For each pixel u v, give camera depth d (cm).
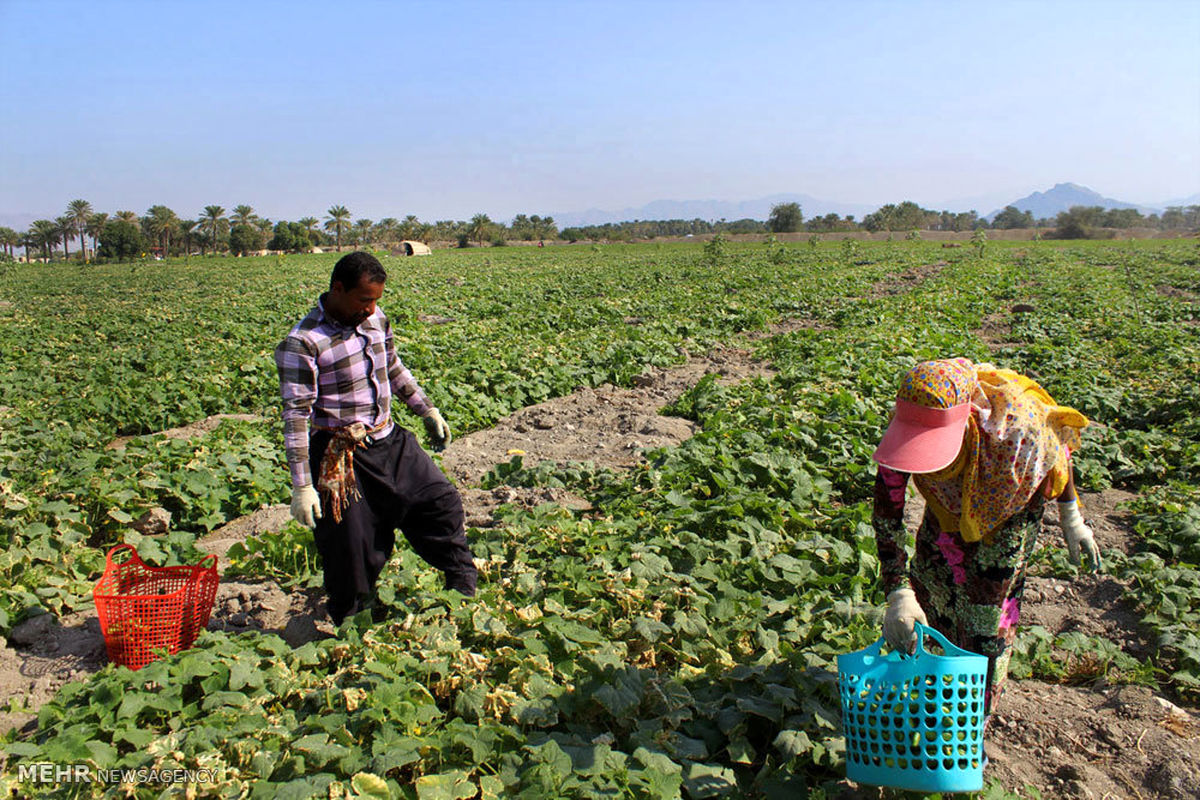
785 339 1552
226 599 512
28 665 443
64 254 15012
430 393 1002
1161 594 479
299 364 411
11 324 2286
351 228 14862
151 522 638
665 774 303
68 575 539
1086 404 989
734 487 632
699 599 447
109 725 341
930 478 298
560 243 12769
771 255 4794
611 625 424
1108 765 344
